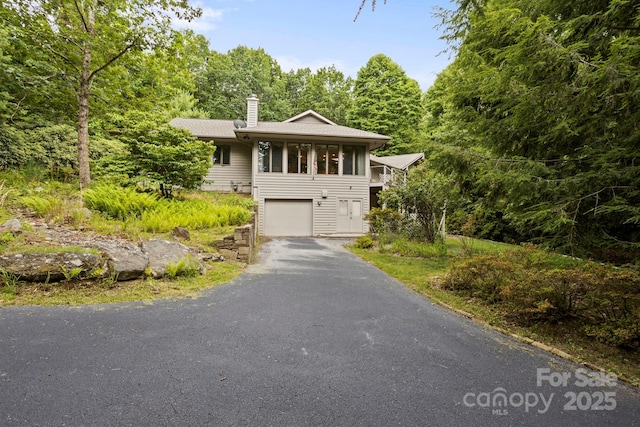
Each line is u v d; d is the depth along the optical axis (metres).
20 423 1.83
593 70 3.79
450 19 7.13
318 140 16.14
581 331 3.55
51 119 11.35
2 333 2.93
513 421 2.09
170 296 4.30
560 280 3.75
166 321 3.48
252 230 8.68
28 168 9.04
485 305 4.56
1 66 9.05
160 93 15.12
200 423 1.92
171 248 5.60
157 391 2.22
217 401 2.15
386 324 3.80
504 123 5.67
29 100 10.35
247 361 2.72
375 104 28.62
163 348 2.86
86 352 2.69
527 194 4.78
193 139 10.77
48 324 3.19
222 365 2.63
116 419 1.92
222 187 16.88
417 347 3.20
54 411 1.95
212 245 7.02
